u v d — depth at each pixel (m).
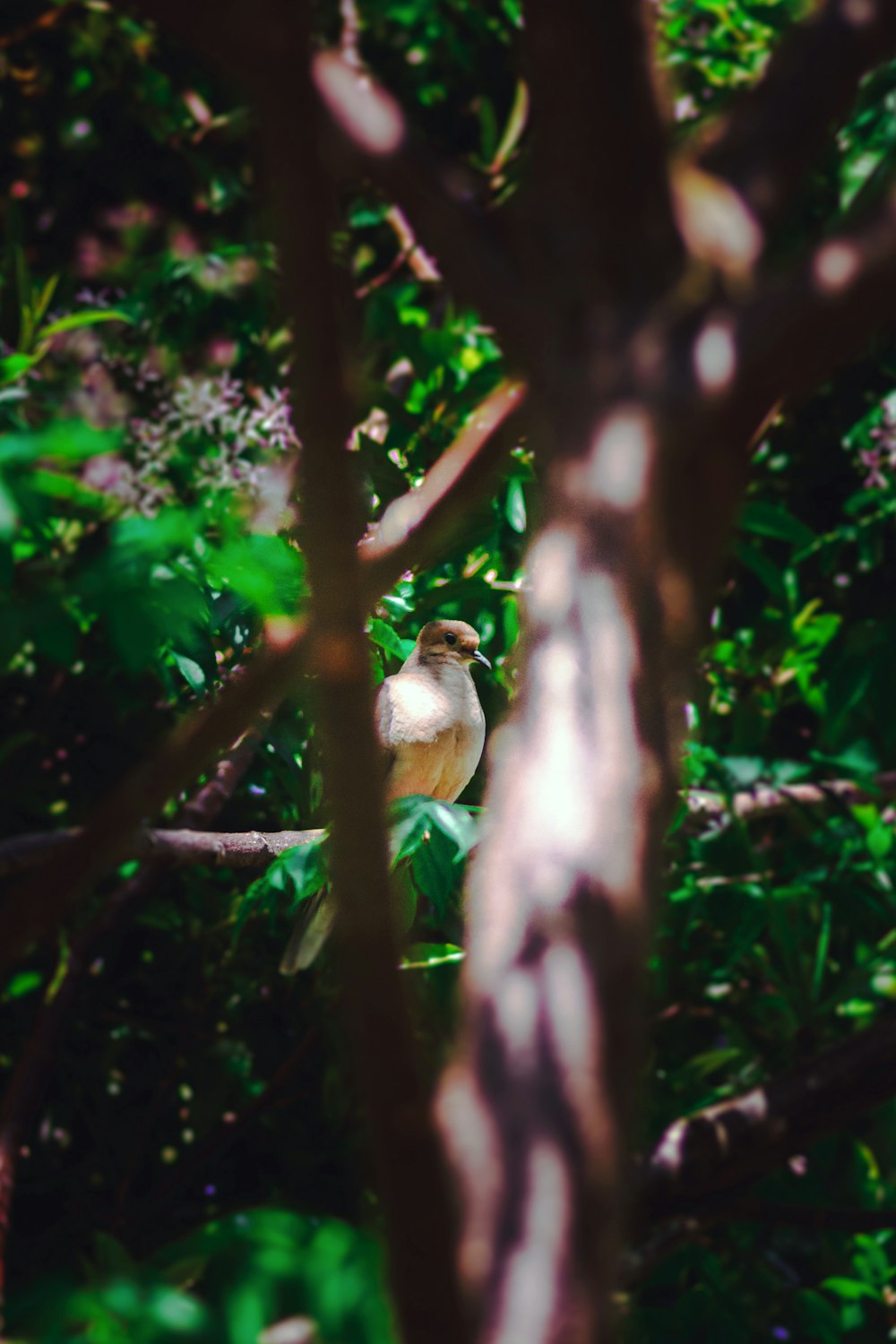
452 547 1.65
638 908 0.56
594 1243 0.50
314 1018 1.98
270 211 0.57
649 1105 1.90
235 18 0.52
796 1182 1.92
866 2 0.75
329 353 0.59
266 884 1.60
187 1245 1.50
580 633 0.60
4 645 1.11
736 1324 1.79
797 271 0.64
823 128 0.74
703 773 1.91
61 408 1.96
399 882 1.54
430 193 0.72
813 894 1.96
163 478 1.87
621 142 0.69
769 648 2.02
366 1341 1.40
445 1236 0.54
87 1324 1.33
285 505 1.65
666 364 0.64
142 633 1.14
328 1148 2.02
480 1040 0.54
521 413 0.94
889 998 2.02
